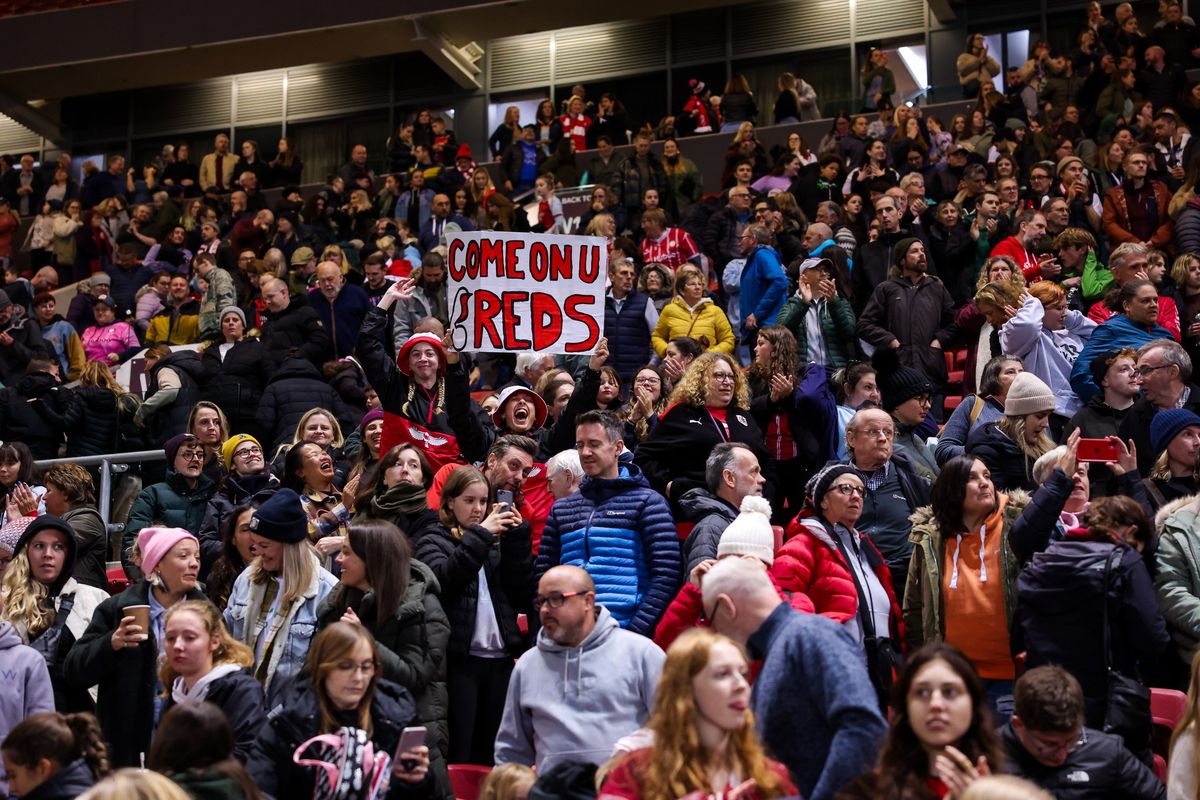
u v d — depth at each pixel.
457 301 8.04
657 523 6.48
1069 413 9.34
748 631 4.60
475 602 6.56
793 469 8.50
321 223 17.75
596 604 6.07
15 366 14.04
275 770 5.07
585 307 8.06
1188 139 15.12
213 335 13.84
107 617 6.30
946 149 16.45
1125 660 5.76
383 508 6.89
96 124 25.66
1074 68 17.78
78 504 8.45
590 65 23.69
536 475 7.71
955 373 11.89
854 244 13.38
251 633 6.35
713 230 14.46
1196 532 6.25
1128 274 10.19
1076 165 13.82
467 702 6.48
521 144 19.62
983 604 6.14
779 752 4.40
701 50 23.20
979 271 12.44
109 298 16.00
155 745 4.70
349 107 24.69
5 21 23.36
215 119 25.30
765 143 19.66
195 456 8.75
